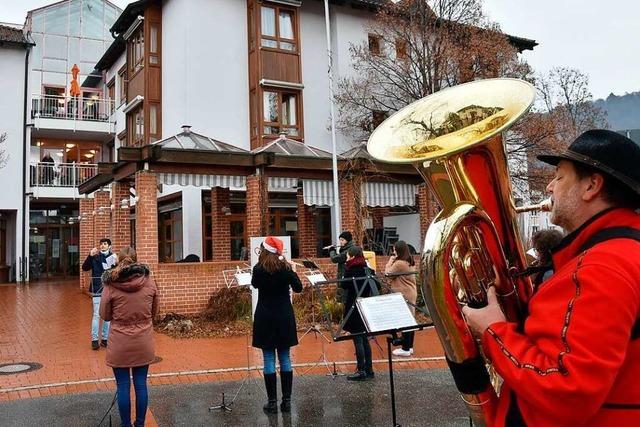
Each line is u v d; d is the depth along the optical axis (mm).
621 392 1432
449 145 2092
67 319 11938
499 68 16297
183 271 11242
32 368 7359
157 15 19047
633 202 1607
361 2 19516
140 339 4680
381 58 18375
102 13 27969
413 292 7859
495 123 2033
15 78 23172
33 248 25797
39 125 24000
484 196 1995
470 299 1856
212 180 12102
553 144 16844
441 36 16688
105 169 13305
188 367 7281
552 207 1753
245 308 10883
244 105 18172
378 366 7215
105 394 6062
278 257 5395
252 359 7770
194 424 5035
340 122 19031
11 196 22656
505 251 2006
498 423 1725
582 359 1358
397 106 18781
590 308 1396
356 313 6461
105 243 8914
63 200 24391
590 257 1492
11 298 16250
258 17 17969
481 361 1837
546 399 1426
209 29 17719
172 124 18000
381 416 5184
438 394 5891
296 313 10469
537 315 1547
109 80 25766
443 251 1813
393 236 19984
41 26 26344
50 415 5328
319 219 18906
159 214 19234
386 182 14203
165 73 18656
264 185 12203
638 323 1437
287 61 18359
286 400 5363
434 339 8992
